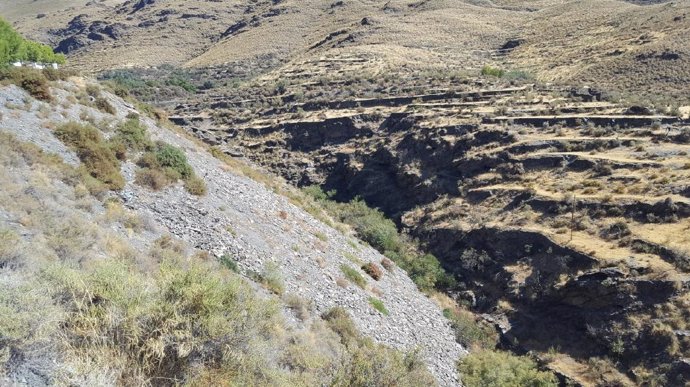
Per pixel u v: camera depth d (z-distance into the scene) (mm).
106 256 14453
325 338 18594
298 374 12977
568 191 38062
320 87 83062
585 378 25422
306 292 22391
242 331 10086
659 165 36844
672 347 24203
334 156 62250
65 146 22078
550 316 30172
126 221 18766
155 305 8969
